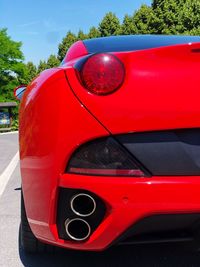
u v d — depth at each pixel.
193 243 2.63
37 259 3.10
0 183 7.25
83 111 2.21
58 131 2.26
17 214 4.84
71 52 3.10
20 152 2.73
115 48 3.01
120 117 2.18
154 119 2.17
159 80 2.19
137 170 2.17
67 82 2.26
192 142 2.19
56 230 2.36
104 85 2.17
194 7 34.28
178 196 2.13
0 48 43.72
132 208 2.14
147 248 3.32
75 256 3.13
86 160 2.22
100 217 2.23
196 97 2.19
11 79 44.88
